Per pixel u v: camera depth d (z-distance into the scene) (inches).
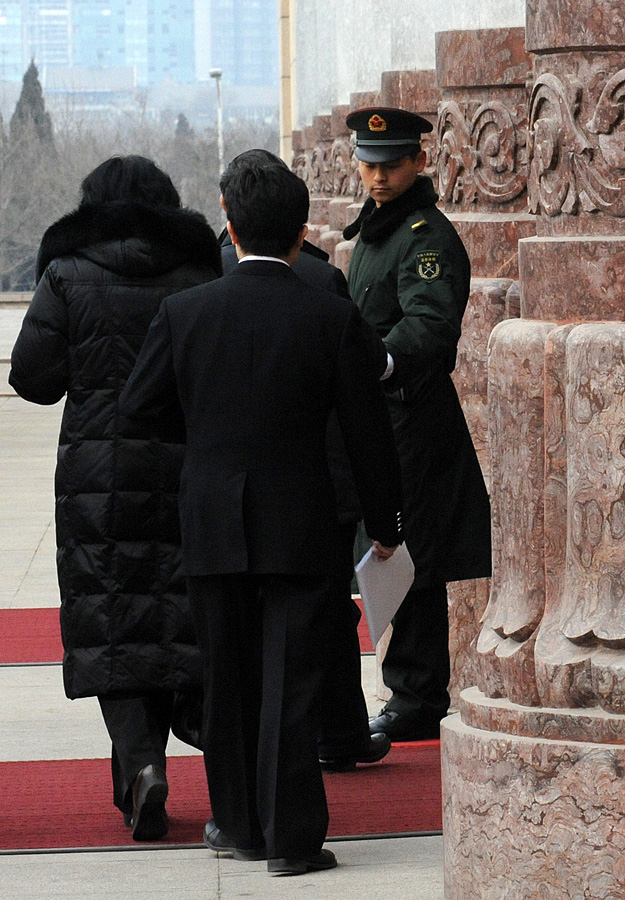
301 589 347.3
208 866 364.5
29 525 898.7
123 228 385.1
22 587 736.3
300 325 346.3
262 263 353.4
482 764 319.0
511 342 326.6
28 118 5812.0
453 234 460.4
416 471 466.9
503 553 335.6
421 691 482.3
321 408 348.5
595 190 315.9
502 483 333.7
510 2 507.5
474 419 518.6
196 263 392.8
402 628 481.4
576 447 313.4
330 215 1003.3
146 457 381.1
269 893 342.6
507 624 327.9
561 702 315.3
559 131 322.3
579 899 307.9
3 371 1800.0
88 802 422.0
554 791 309.1
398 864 362.9
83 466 381.7
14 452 1210.0
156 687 381.7
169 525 382.9
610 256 313.1
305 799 351.3
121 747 381.4
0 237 5738.2
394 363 433.1
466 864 326.0
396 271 460.4
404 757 466.9
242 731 359.3
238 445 344.2
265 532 341.7
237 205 354.3
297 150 1421.0
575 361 311.3
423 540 469.1
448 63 522.3
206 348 347.9
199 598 353.1
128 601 382.0
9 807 417.7
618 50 312.8
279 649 347.3
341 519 406.9
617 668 307.3
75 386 384.5
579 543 314.8
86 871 362.6
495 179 515.8
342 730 442.9
